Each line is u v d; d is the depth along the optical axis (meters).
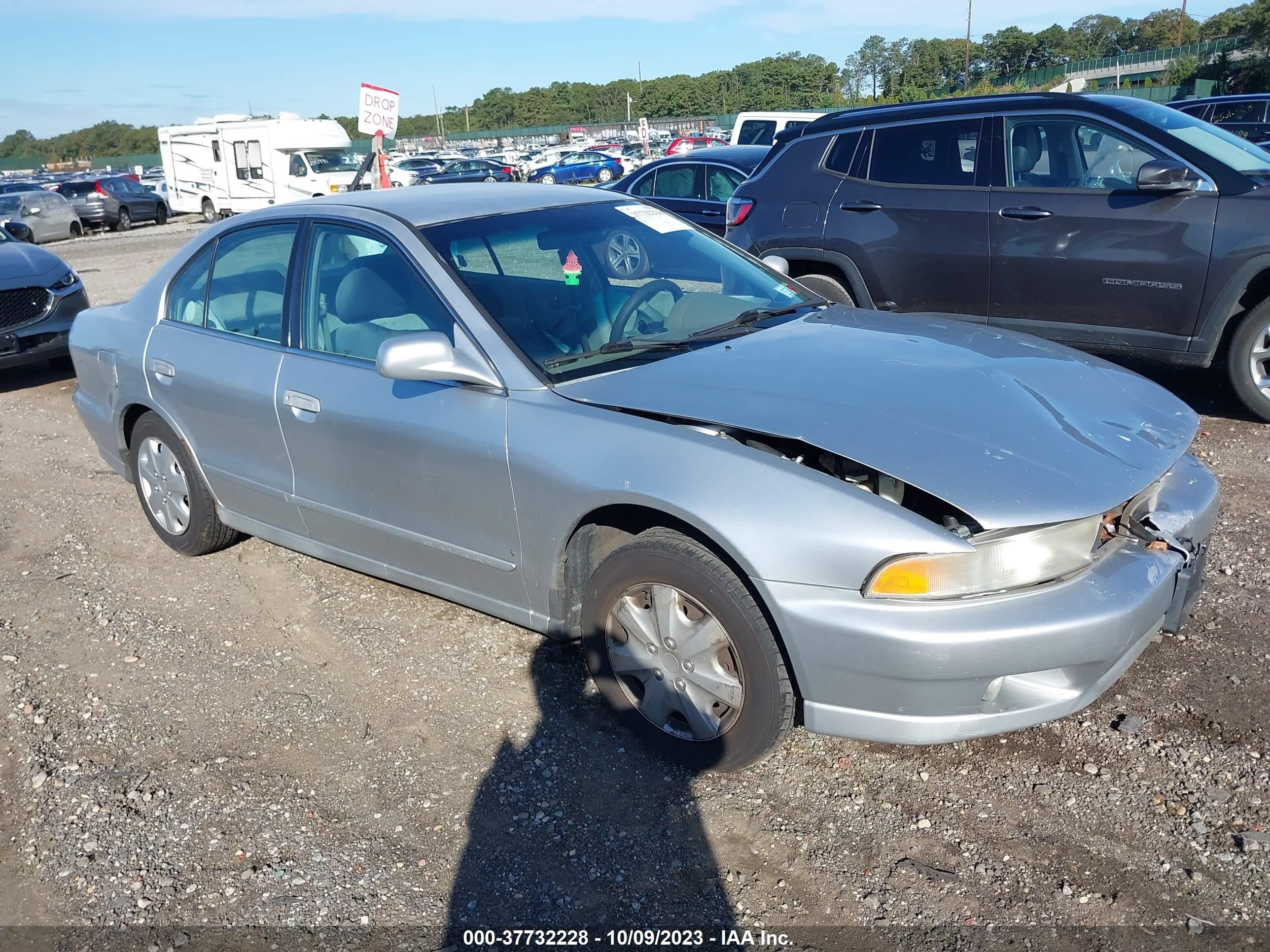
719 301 3.74
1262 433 5.62
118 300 13.05
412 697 3.49
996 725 2.57
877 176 6.62
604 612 3.05
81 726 3.44
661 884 2.59
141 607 4.30
